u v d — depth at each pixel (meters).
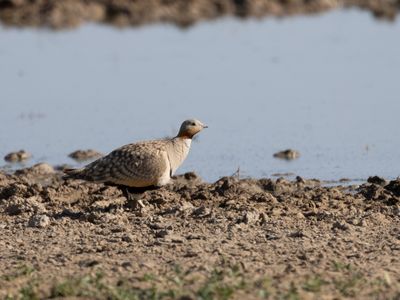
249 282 13.41
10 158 25.41
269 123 28.70
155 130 28.03
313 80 34.41
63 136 27.64
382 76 34.78
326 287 13.31
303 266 14.39
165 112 30.16
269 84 33.88
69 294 13.22
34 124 28.97
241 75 35.38
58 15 47.53
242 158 25.09
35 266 14.68
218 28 46.22
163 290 13.23
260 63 37.56
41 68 36.62
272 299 12.81
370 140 26.53
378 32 44.28
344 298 12.91
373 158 24.77
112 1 49.84
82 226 17.34
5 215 18.75
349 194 20.41
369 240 15.99
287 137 27.12
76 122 29.12
